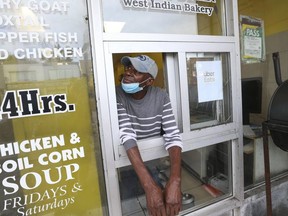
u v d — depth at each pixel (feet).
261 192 5.47
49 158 3.26
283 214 5.96
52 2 3.11
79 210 3.53
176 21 4.22
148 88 3.62
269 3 6.69
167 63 4.22
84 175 3.51
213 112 4.85
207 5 4.50
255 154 5.73
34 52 3.07
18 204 3.15
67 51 3.24
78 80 3.33
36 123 3.14
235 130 4.91
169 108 3.72
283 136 4.52
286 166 6.33
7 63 2.95
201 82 4.52
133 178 4.20
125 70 3.28
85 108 3.41
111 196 3.68
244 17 5.59
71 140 3.36
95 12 3.33
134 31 3.87
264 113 7.02
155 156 3.94
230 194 5.23
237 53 4.75
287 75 6.39
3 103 2.95
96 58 3.37
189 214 4.60
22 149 3.10
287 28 6.23
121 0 3.70
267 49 6.85
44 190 3.28
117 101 3.59
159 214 3.03
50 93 3.18
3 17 2.88
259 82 6.30
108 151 3.57
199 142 4.48
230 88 4.79
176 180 3.16
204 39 4.32
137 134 3.78
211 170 5.40
